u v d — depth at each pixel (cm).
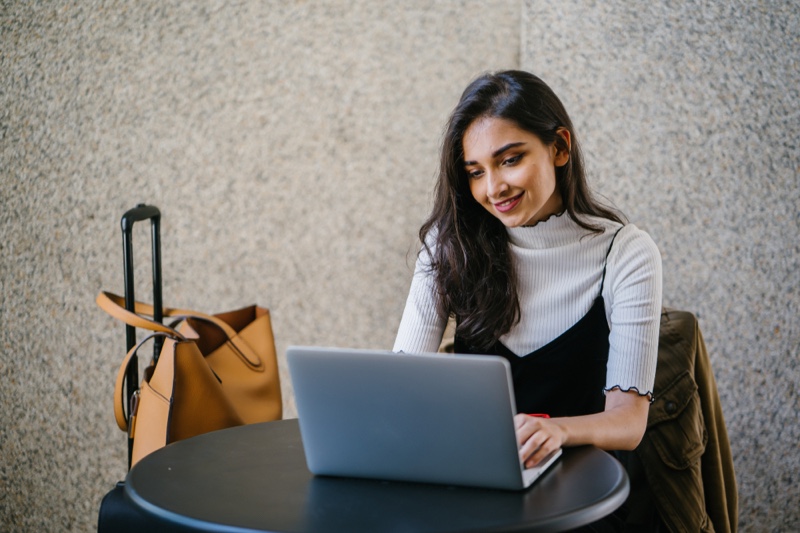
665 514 167
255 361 200
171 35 257
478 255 166
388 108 263
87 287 255
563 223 165
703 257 245
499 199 153
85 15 253
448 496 112
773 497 244
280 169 263
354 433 117
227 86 260
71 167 254
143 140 257
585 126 248
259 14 260
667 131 244
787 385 242
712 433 178
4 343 254
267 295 265
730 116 241
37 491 256
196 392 170
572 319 164
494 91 153
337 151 263
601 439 138
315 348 115
